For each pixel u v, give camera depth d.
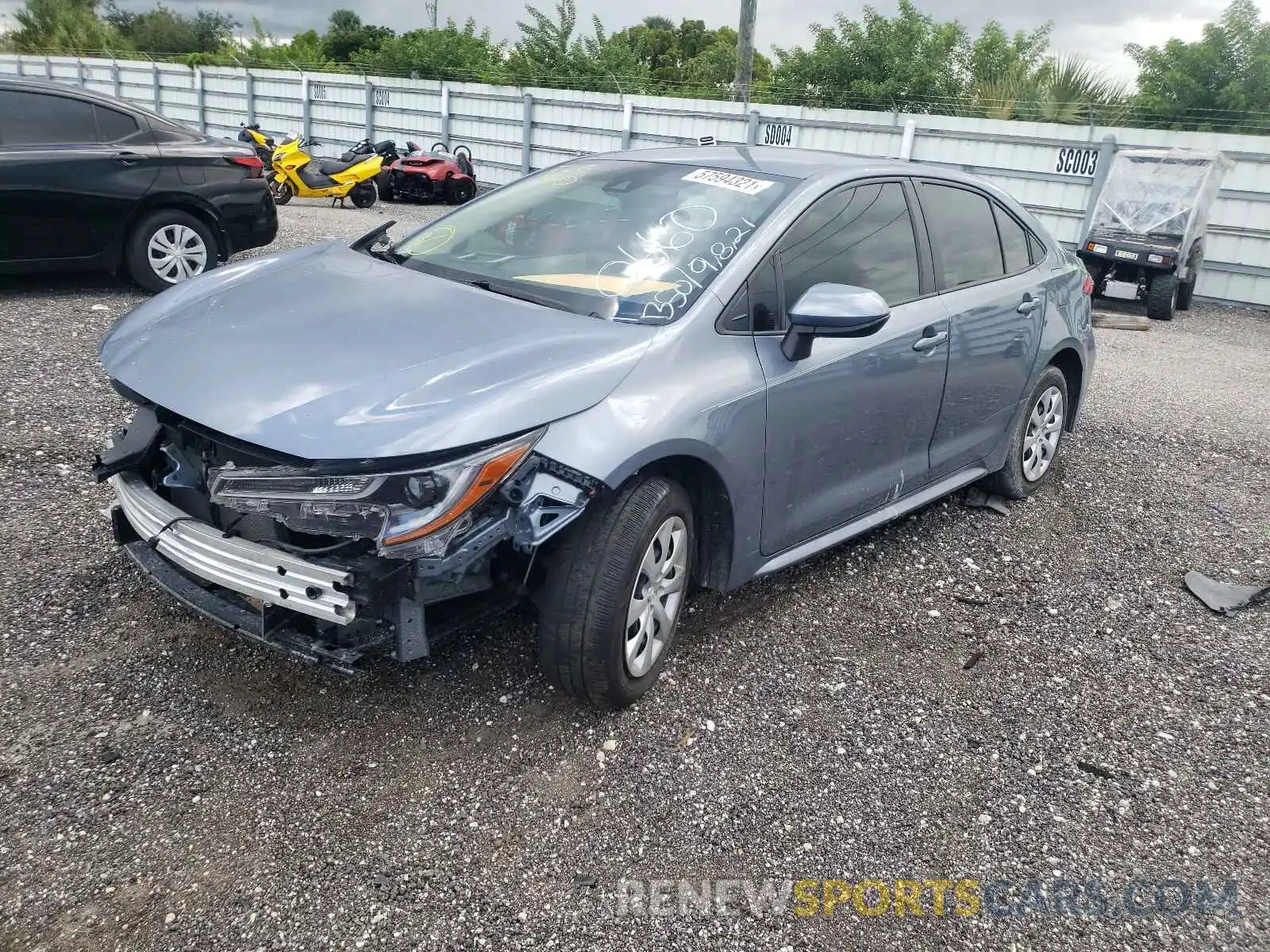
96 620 3.38
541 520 2.68
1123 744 3.24
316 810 2.65
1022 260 4.88
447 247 3.82
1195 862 2.73
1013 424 4.87
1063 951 2.41
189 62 33.34
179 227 7.79
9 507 4.06
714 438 3.09
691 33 41.22
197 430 2.75
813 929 2.42
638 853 2.61
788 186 3.72
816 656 3.60
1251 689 3.61
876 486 4.03
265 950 2.23
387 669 3.27
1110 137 14.57
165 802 2.64
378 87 22.17
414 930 2.32
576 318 3.17
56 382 5.41
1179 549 4.73
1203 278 15.04
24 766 2.71
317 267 3.62
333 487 2.49
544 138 19.78
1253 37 19.02
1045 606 4.11
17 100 7.11
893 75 20.86
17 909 2.28
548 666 2.97
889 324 3.86
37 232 7.15
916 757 3.10
